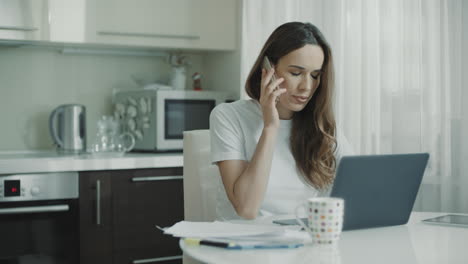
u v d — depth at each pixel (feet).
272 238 4.13
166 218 9.71
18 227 8.73
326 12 8.46
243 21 10.37
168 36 10.55
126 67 11.51
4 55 10.59
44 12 9.70
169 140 10.26
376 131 7.89
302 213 5.82
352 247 4.12
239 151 5.83
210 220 6.80
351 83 8.14
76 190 9.03
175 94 10.27
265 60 5.74
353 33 8.11
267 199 5.89
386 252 3.99
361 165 4.48
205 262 3.64
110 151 9.98
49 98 10.93
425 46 7.41
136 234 9.48
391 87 7.70
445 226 5.05
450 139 7.30
